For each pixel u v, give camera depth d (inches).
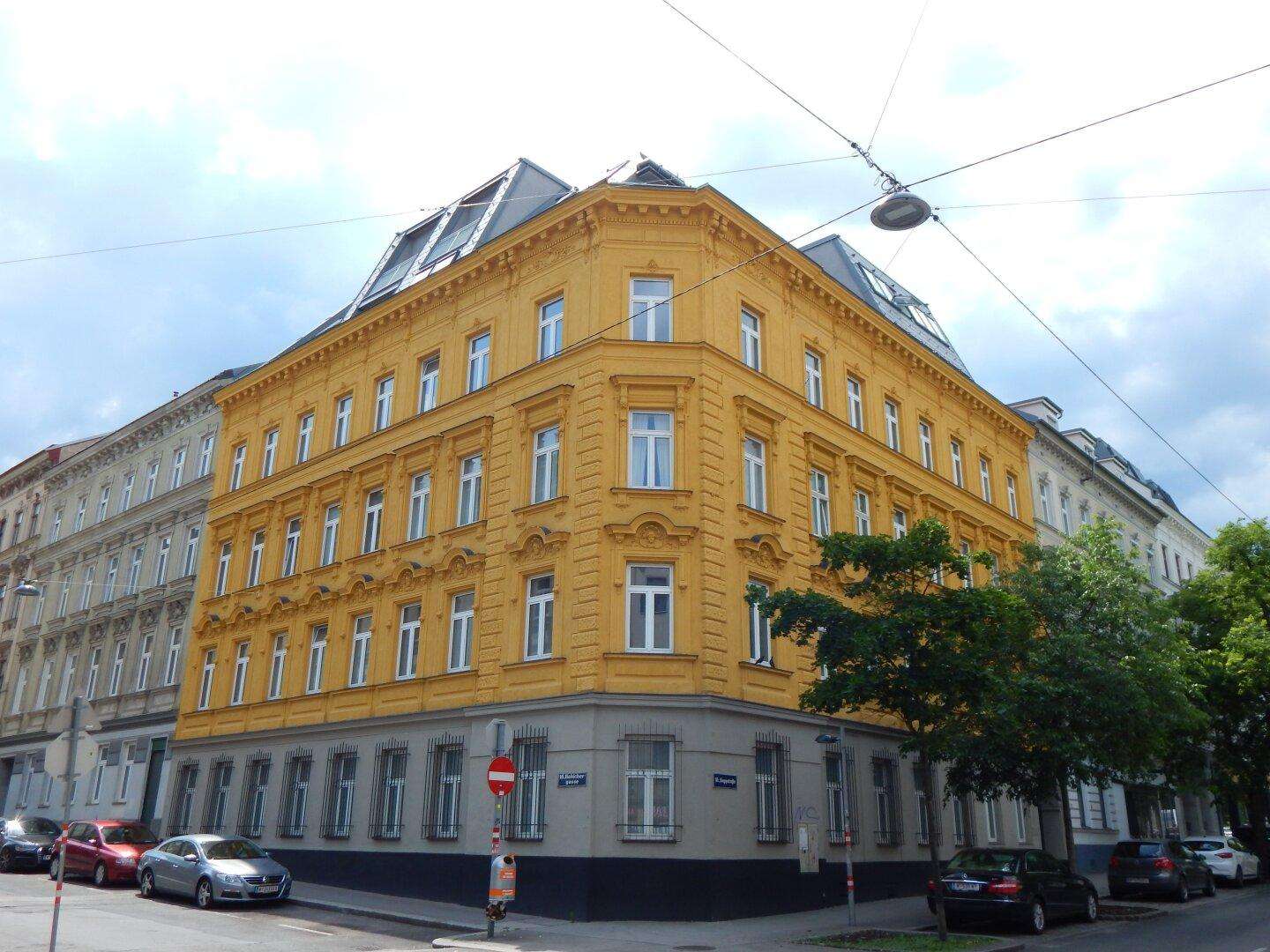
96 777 1269.7
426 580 896.3
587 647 734.5
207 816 1039.0
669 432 803.4
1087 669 789.2
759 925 669.3
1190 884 962.7
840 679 643.5
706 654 733.9
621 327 821.2
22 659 1569.9
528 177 1135.0
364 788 881.5
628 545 759.1
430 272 1091.9
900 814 908.6
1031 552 912.3
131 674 1290.6
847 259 1252.5
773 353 900.0
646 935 615.5
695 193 842.2
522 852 723.4
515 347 896.3
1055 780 809.5
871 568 676.1
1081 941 641.6
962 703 694.5
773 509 846.5
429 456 943.0
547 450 841.5
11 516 1809.8
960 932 664.4
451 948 574.6
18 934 582.6
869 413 1031.6
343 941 600.7
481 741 784.9
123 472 1518.2
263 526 1134.4
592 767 699.4
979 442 1251.2
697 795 698.8
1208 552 1267.2
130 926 628.4
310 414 1139.9
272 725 1007.6
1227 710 1159.0
